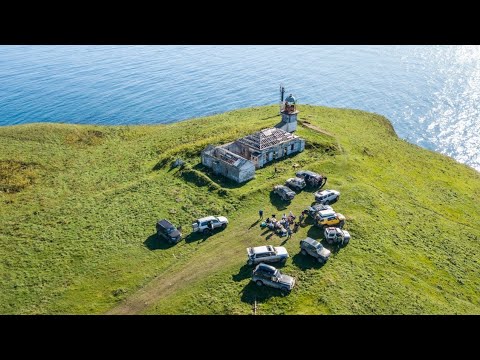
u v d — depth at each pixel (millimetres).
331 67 194625
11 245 56656
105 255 53625
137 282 48375
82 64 198375
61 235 58750
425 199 72875
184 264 50875
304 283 46562
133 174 78562
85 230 59656
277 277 45531
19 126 100500
